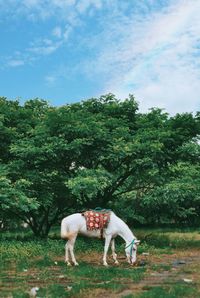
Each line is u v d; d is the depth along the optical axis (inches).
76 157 739.4
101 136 720.3
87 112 790.5
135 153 714.2
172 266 527.8
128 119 831.7
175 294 354.6
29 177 742.5
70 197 836.0
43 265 521.0
